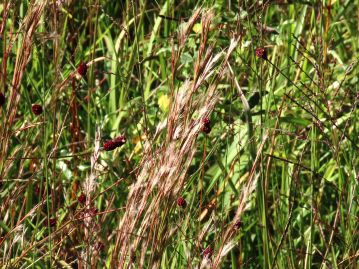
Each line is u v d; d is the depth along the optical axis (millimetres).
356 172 4207
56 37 3779
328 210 4691
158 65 5594
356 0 5805
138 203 3107
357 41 5441
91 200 3432
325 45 4934
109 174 4277
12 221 3781
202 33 3000
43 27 4402
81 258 3420
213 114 4496
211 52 2979
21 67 3629
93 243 3457
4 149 3721
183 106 2986
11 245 3514
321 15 4758
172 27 5465
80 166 4090
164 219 3064
